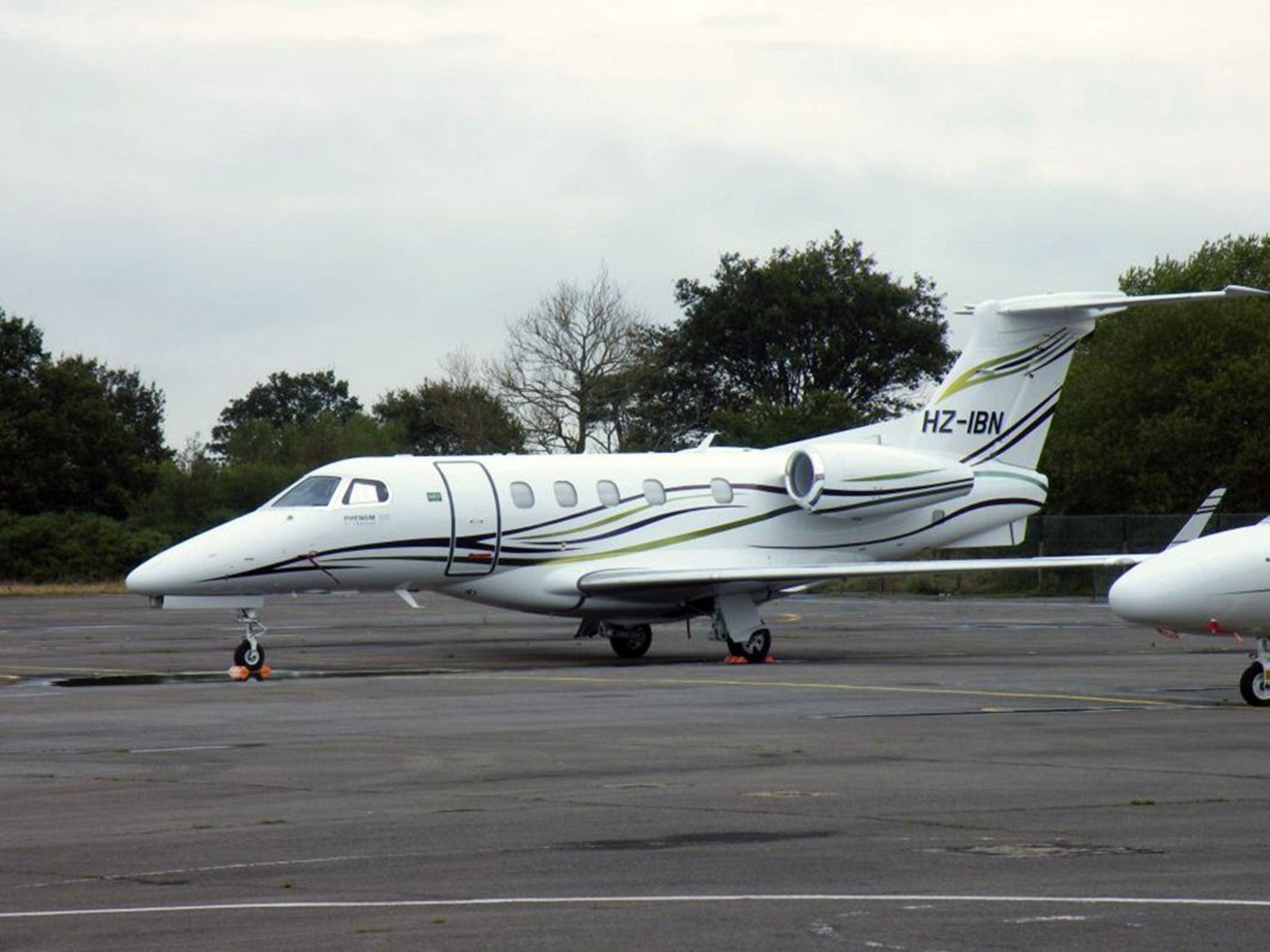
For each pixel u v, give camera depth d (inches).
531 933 527.8
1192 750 995.9
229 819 757.9
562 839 700.0
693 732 1097.4
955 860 647.1
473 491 1742.1
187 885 611.5
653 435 5447.8
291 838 708.0
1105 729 1109.1
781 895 583.2
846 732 1093.8
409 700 1328.7
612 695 1360.7
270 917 556.1
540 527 1770.4
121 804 806.5
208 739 1074.7
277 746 1037.8
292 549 1642.5
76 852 679.7
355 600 3511.3
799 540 1903.3
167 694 1401.3
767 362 5733.3
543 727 1133.1
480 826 733.3
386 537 1688.0
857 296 5669.3
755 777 885.8
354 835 713.0
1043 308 1911.9
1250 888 591.8
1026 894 582.6
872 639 2186.3
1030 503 1972.2
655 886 601.3
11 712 1258.0
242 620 1644.9
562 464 1820.9
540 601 1775.3
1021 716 1190.3
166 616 2837.1
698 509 1856.5
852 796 813.2
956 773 896.9
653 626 2454.5
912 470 1883.6
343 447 5541.3
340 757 978.7
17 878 628.1
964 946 507.5
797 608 3161.9
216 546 1616.6
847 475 1851.6
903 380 5708.7
